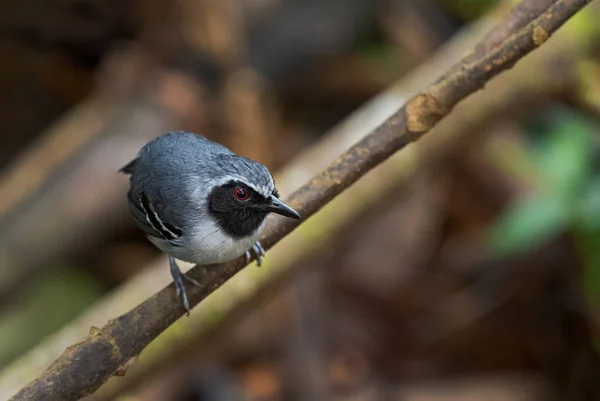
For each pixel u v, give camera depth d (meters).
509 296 12.43
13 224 11.27
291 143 13.73
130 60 12.50
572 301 11.91
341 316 12.30
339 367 11.84
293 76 14.16
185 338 9.65
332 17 14.03
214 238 6.61
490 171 12.98
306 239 10.19
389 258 12.89
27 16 12.23
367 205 10.77
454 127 11.31
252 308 10.19
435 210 13.22
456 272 12.79
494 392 11.65
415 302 12.54
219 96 12.30
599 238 10.44
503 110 11.54
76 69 13.08
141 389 10.09
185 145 6.99
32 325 11.09
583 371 11.55
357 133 11.30
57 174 11.68
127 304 9.95
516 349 12.14
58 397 5.97
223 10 12.12
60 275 11.58
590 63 11.44
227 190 6.55
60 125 12.40
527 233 10.59
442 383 11.82
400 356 12.12
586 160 10.98
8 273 11.05
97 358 6.10
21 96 13.11
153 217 6.86
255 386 11.36
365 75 14.18
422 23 14.73
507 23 6.78
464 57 6.71
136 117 11.96
